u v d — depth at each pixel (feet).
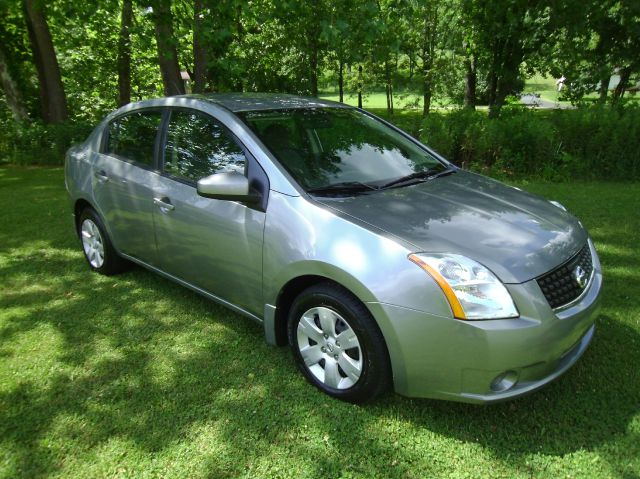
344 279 7.99
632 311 11.73
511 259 7.71
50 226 19.84
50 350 10.64
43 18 39.40
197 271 10.97
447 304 7.29
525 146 26.40
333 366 8.73
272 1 20.99
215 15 21.27
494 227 8.49
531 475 7.19
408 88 56.49
